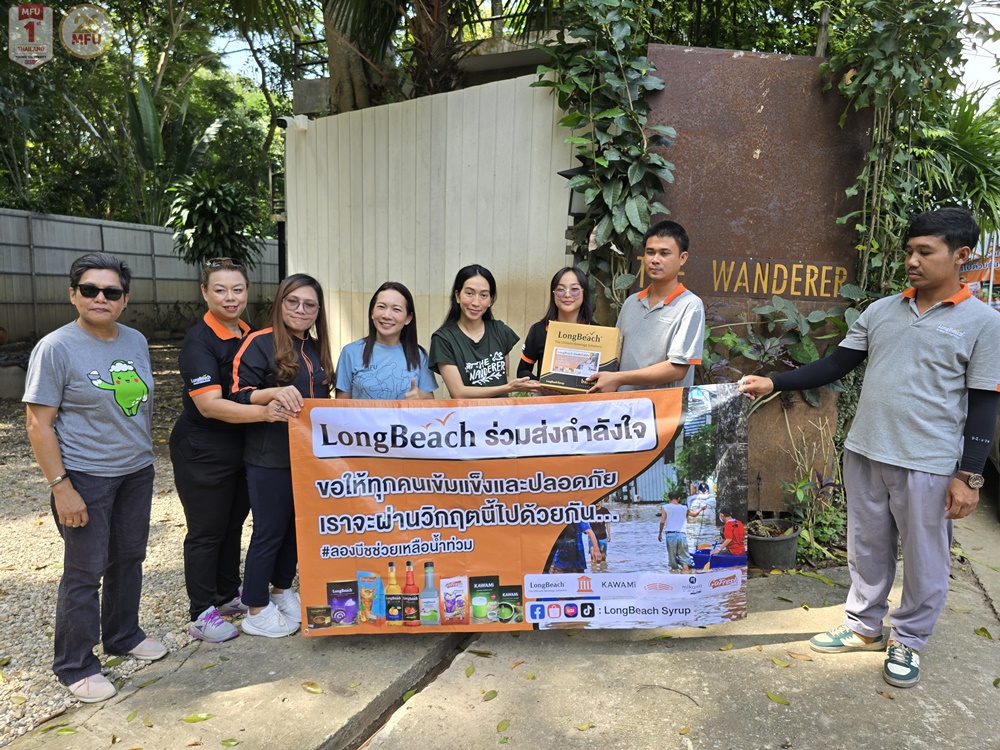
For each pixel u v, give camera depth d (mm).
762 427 4094
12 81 12203
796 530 3846
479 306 3236
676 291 3162
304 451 2869
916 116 3947
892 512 2719
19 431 7164
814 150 3982
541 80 4285
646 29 4410
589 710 2523
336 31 5969
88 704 2516
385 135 5340
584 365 3168
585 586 2980
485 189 4715
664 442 2961
